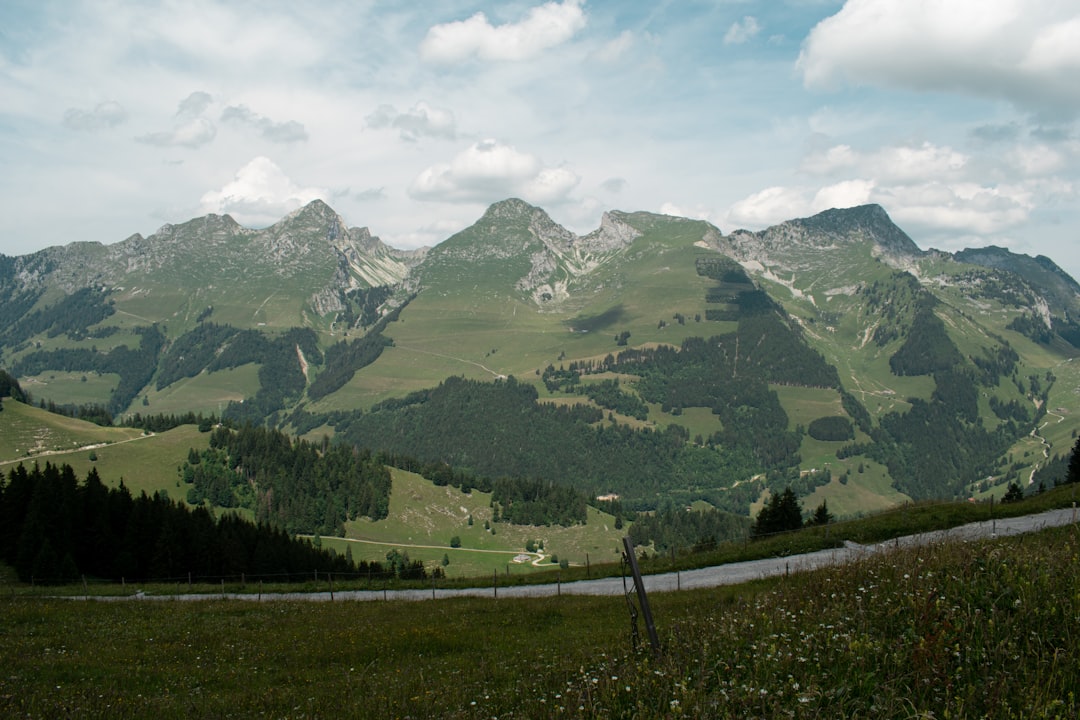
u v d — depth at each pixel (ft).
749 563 164.66
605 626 94.79
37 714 53.06
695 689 35.78
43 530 331.77
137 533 358.64
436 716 46.26
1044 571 46.93
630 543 47.42
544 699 40.45
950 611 41.81
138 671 78.95
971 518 167.22
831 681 35.70
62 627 118.73
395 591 195.52
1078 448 331.36
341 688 63.05
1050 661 34.60
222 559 372.79
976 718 30.63
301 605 152.66
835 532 172.96
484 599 147.43
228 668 81.56
